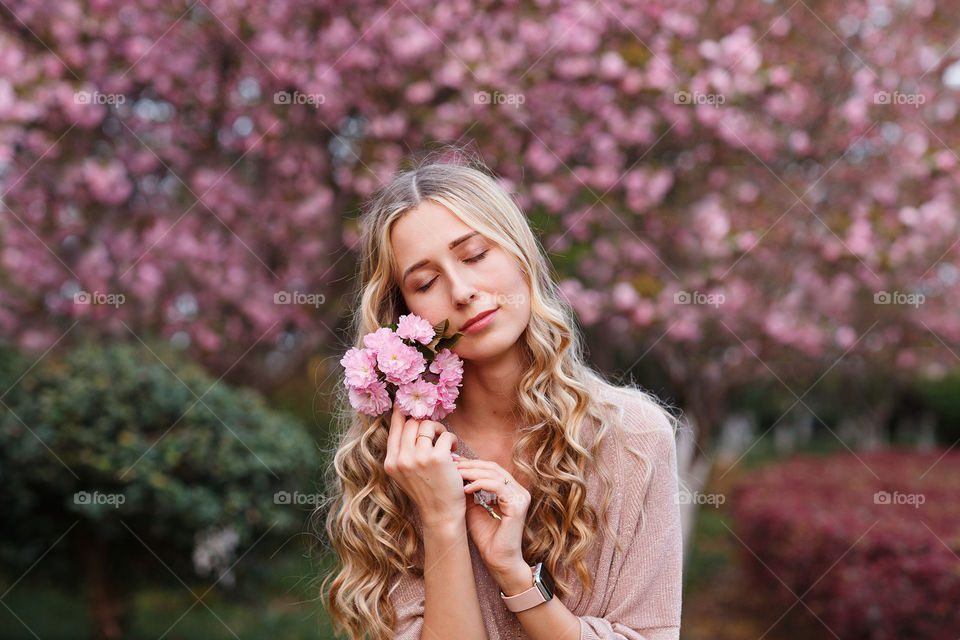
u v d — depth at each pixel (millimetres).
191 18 4129
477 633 1300
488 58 3930
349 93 4137
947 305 4664
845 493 5371
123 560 3568
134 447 3291
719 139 4141
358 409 1381
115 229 4344
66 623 3947
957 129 4320
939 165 4184
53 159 4117
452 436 1338
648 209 4109
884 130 4340
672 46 3986
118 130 4266
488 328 1326
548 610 1293
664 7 3979
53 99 3900
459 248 1322
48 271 4262
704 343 4355
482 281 1324
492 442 1480
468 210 1326
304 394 5566
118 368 3498
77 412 3301
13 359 3863
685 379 4387
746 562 5328
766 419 13062
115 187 4172
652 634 1385
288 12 4059
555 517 1408
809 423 13586
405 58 4004
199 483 3393
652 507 1415
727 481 7867
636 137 4012
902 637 3465
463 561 1302
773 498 5301
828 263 4328
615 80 4000
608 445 1425
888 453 8305
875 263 4188
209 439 3439
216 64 4191
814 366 4715
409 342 1346
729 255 4051
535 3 3982
